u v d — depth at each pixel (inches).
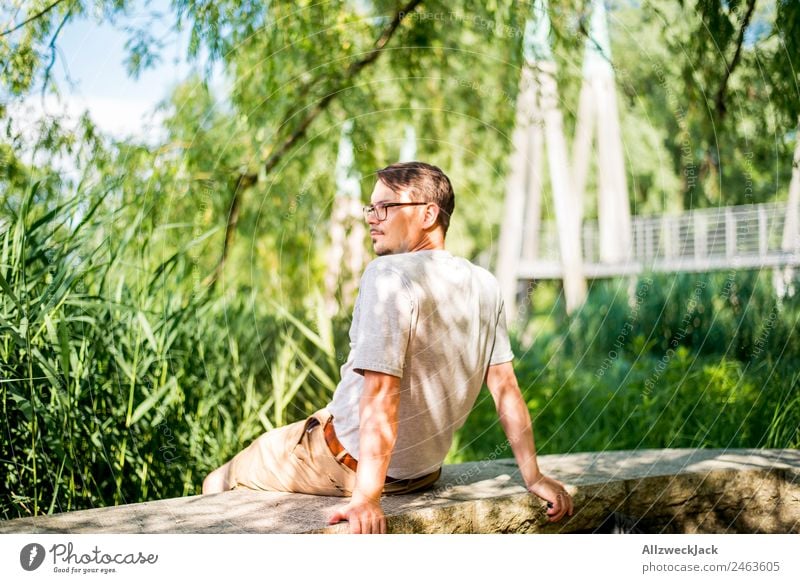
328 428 80.3
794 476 103.1
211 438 118.0
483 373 82.0
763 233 175.5
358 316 75.4
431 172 81.0
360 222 214.1
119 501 96.4
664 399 163.3
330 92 191.5
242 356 146.3
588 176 485.4
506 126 228.8
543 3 168.6
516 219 414.3
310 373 162.4
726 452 110.7
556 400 186.5
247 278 185.6
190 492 105.9
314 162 208.8
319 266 205.6
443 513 77.1
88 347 102.3
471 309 78.1
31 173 103.4
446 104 220.4
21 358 92.0
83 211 109.5
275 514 75.6
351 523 71.4
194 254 159.2
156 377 112.8
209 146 173.0
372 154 213.2
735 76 148.9
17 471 90.0
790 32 133.3
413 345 74.6
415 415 76.7
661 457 106.6
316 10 169.0
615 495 91.7
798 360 135.9
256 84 176.7
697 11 139.4
